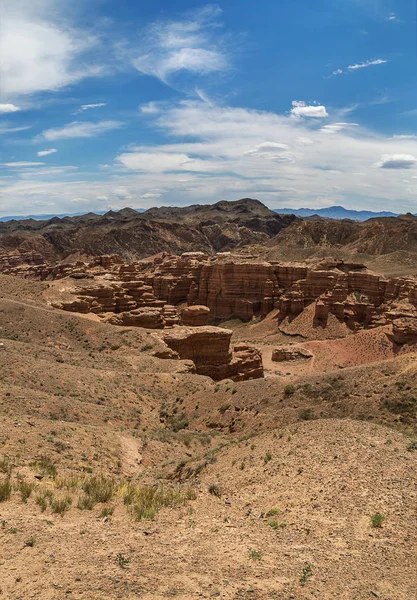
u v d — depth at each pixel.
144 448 33.91
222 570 10.55
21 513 13.53
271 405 42.94
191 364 68.69
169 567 10.52
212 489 19.55
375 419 35.19
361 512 14.87
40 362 51.50
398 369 43.09
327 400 41.38
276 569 10.79
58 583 9.20
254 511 16.16
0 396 35.91
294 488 17.84
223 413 45.38
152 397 53.47
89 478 20.77
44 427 28.81
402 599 9.51
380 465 18.62
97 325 82.38
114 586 9.27
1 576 9.25
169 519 14.71
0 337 71.69
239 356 84.44
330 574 10.64
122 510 15.54
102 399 47.66
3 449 22.72
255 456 23.36
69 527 12.83
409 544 12.51
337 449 21.19
